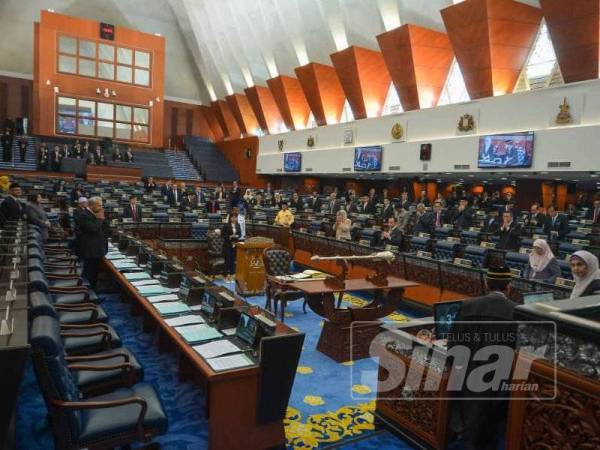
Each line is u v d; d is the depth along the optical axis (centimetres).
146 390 287
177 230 1030
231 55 2809
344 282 506
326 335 498
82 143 2375
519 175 1554
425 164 1681
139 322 570
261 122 2822
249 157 2914
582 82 1232
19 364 196
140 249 605
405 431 318
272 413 290
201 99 3541
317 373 443
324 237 904
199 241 880
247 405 283
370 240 955
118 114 2670
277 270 633
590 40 1221
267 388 283
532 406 191
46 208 1177
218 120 3378
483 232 937
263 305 693
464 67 1538
